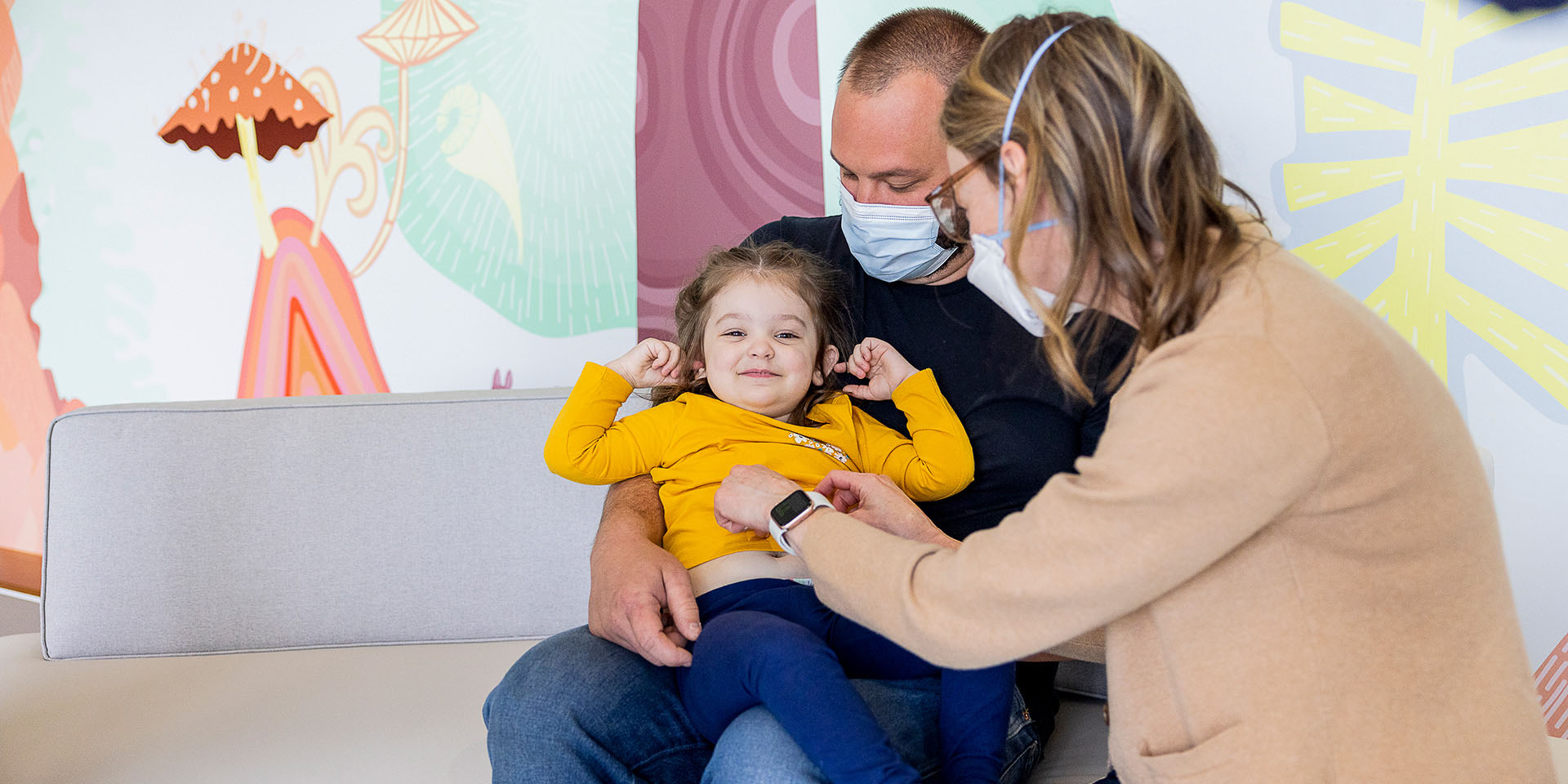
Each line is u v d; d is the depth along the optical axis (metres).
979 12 2.29
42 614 1.67
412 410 1.72
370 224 2.85
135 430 1.69
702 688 1.12
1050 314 0.87
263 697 1.47
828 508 1.04
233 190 2.95
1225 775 0.82
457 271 2.79
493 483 1.71
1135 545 0.78
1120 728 0.91
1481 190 1.91
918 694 1.16
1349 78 2.00
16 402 3.26
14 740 1.34
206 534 1.68
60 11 3.08
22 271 3.20
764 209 2.52
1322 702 0.81
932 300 1.52
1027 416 1.43
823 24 2.43
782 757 1.01
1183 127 0.87
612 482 1.47
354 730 1.37
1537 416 1.90
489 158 2.74
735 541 1.34
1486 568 0.84
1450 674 0.81
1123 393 0.86
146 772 1.26
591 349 2.71
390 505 1.70
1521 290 1.89
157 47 2.99
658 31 2.59
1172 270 0.85
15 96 3.17
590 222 2.68
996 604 0.83
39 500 3.20
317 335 2.92
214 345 3.01
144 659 1.64
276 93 2.89
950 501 1.45
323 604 1.69
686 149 2.59
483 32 2.72
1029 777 1.27
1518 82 1.87
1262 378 0.77
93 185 3.08
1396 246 2.00
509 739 1.15
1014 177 0.90
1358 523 0.80
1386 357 0.80
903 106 1.35
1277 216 2.09
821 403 1.51
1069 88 0.86
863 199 1.44
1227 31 2.10
